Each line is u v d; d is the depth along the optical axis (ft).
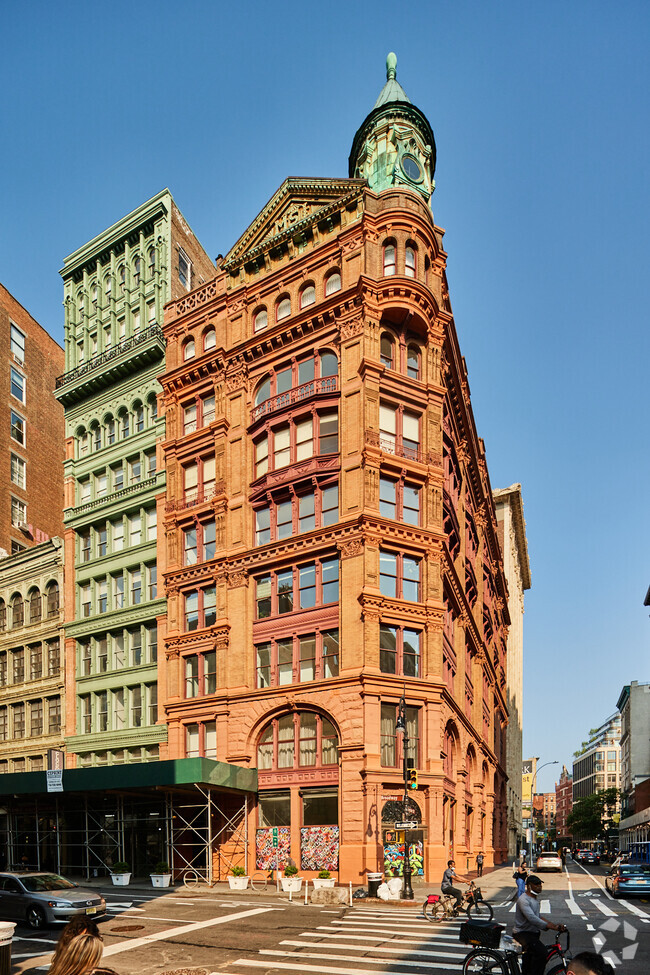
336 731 106.52
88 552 156.04
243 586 121.90
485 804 177.27
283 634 115.55
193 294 146.30
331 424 117.80
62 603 156.04
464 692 140.46
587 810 486.38
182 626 131.75
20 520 213.25
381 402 116.88
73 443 163.73
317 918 72.02
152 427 148.05
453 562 139.54
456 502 149.89
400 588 111.65
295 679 112.37
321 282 124.77
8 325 220.43
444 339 128.77
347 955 53.11
